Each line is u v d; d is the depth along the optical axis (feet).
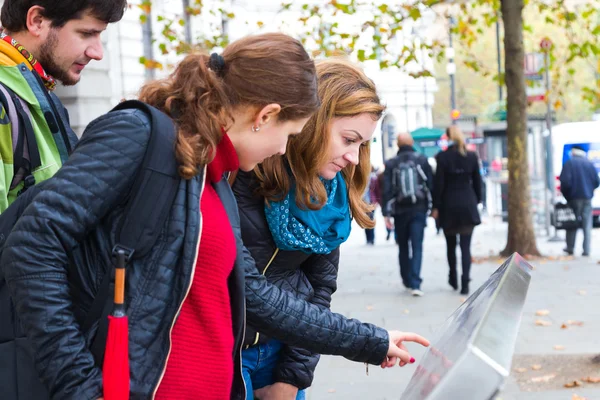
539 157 65.16
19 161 7.89
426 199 35.86
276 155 8.18
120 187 6.07
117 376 5.75
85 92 41.57
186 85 6.42
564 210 50.98
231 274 6.68
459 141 35.04
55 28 8.20
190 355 6.27
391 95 150.10
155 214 6.10
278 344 9.20
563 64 60.39
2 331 6.27
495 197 87.20
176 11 63.87
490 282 5.95
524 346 24.71
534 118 75.20
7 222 6.34
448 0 55.21
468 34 61.00
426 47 55.06
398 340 7.80
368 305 33.71
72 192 5.95
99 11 8.25
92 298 6.15
